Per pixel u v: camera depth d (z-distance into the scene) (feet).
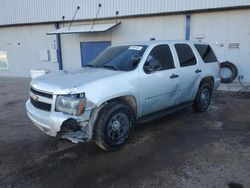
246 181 10.97
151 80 15.79
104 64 16.46
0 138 16.75
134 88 14.78
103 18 46.32
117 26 45.68
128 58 16.06
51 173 12.07
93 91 12.85
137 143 15.23
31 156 13.91
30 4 52.85
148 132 17.01
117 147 14.24
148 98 15.89
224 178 11.22
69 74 14.79
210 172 11.75
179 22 40.52
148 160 13.09
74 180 11.43
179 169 12.09
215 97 28.14
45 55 54.34
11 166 12.84
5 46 59.98
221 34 37.96
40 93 13.50
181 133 16.79
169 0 39.40
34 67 57.21
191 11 38.65
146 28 43.29
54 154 14.07
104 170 12.21
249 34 36.24
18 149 14.87
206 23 38.60
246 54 37.01
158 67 15.94
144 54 15.93
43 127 13.20
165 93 17.06
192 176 11.46
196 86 20.07
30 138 16.58
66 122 12.16
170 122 19.06
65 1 48.83
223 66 37.04
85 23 49.01
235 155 13.41
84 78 13.64
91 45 49.01
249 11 35.58
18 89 38.06
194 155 13.51
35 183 11.27
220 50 38.50
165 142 15.33
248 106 23.73
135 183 11.06
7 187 10.99
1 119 21.38
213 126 18.10
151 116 16.65
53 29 52.75
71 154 14.02
